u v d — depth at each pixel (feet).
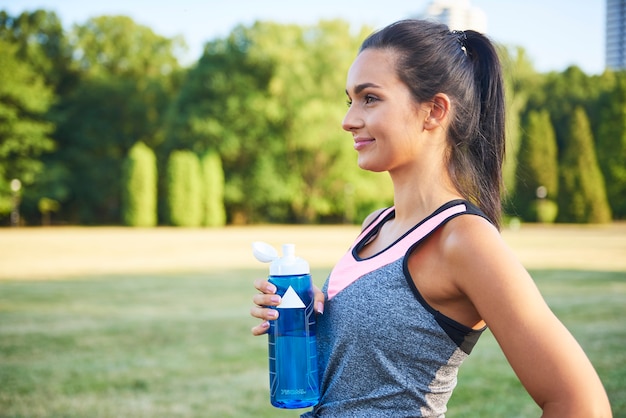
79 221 151.74
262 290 4.73
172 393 17.37
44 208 143.54
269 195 142.20
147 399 16.85
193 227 137.49
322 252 67.10
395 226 4.65
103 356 21.74
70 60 155.63
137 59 161.89
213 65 144.36
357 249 4.80
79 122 151.84
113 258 63.16
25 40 152.15
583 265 51.93
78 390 17.69
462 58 4.62
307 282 4.66
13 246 78.28
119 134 155.94
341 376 4.40
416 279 4.18
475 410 15.06
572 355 3.62
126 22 161.89
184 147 145.18
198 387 17.95
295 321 4.58
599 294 34.27
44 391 17.58
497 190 4.77
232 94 141.49
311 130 135.95
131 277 46.26
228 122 141.49
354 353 4.31
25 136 138.41
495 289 3.79
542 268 49.19
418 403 4.20
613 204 155.63
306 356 4.57
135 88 156.56
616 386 16.46
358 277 4.42
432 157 4.51
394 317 4.17
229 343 23.67
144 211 139.13
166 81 164.14
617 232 107.86
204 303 33.47
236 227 137.69
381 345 4.20
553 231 111.55
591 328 24.45
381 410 4.25
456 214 4.10
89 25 160.35
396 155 4.47
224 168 147.02
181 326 27.02
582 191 141.08
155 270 51.55
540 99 162.71
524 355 3.67
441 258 4.08
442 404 4.31
